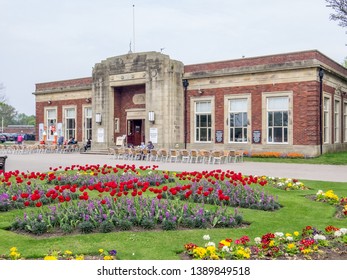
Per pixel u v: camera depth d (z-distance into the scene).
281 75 27.44
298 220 9.39
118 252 6.97
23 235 8.12
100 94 35.47
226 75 29.69
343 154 27.27
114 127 35.22
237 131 29.61
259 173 18.67
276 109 27.83
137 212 8.90
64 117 41.25
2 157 19.67
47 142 42.97
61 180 14.74
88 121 39.28
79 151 38.09
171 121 30.98
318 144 26.66
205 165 23.17
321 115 26.97
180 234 8.05
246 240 6.79
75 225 8.46
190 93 31.61
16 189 12.39
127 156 28.84
